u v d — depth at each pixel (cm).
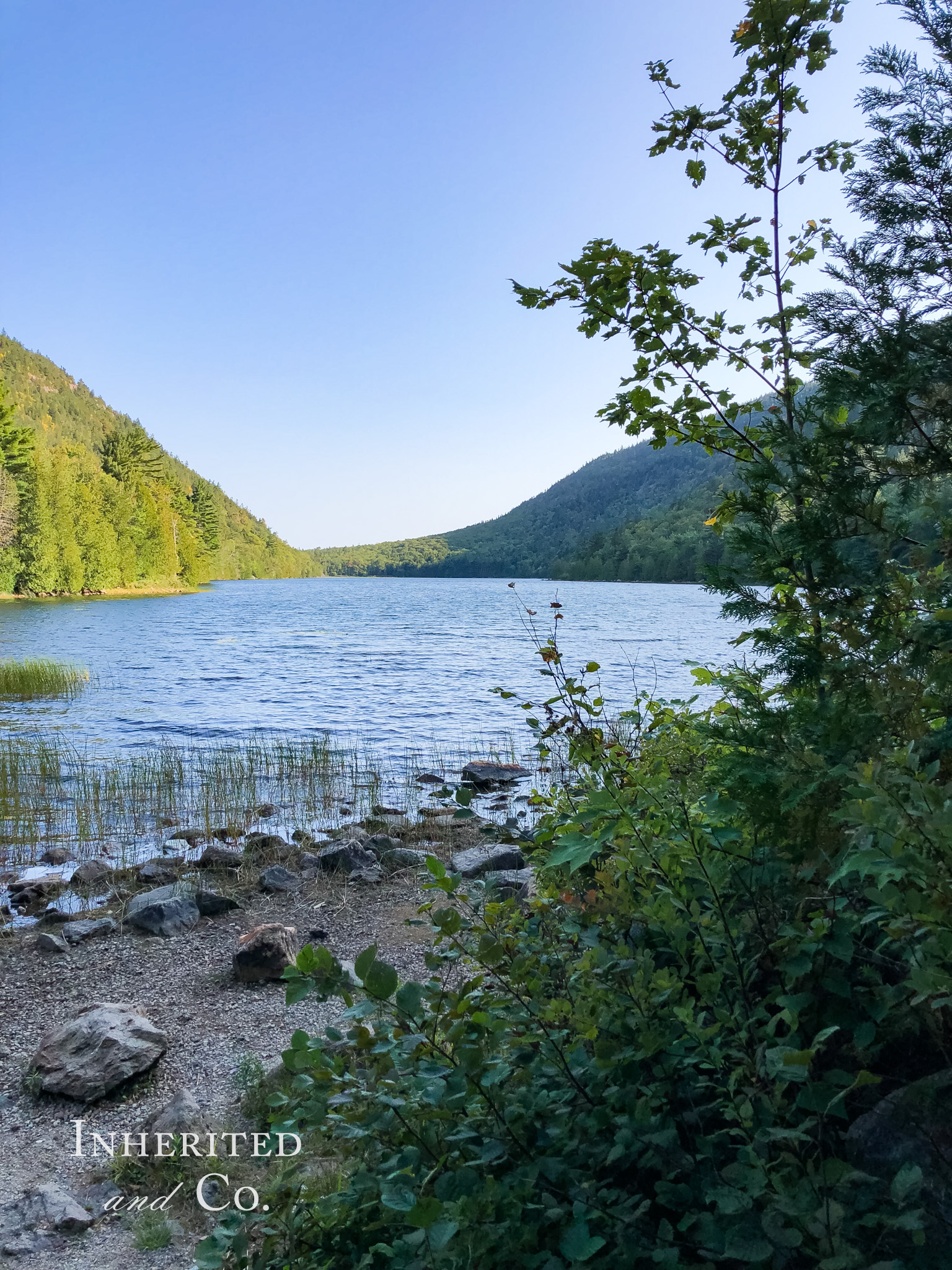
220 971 581
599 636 4050
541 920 301
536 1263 173
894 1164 166
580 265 306
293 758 1310
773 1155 176
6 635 4200
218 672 2873
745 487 219
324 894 740
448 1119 205
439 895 708
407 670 2902
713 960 219
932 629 177
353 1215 208
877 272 185
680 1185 178
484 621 6084
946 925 142
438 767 1360
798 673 199
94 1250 309
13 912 725
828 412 203
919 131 182
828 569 193
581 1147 195
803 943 188
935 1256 147
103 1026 460
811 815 187
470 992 214
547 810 442
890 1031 183
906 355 179
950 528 188
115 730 1733
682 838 220
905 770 154
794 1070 159
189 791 1176
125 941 643
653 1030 208
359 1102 212
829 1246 141
